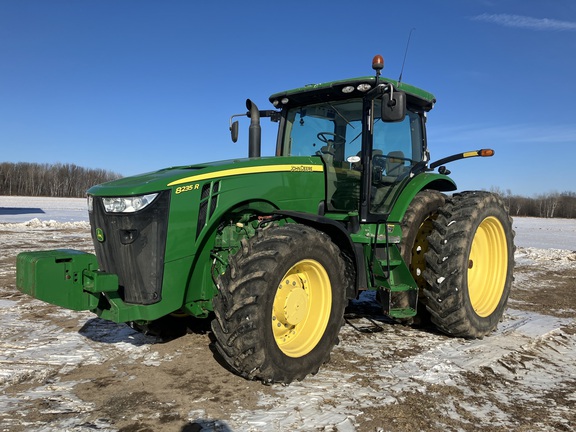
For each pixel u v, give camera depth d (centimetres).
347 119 445
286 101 468
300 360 331
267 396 308
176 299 324
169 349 396
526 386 341
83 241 1192
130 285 323
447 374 355
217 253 355
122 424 269
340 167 439
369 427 271
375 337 448
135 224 316
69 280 303
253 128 446
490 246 493
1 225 1555
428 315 481
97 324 468
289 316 332
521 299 639
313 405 297
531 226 3170
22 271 300
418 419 282
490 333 461
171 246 319
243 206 360
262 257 312
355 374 351
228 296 309
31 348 394
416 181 464
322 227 392
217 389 318
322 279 351
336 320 356
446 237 429
